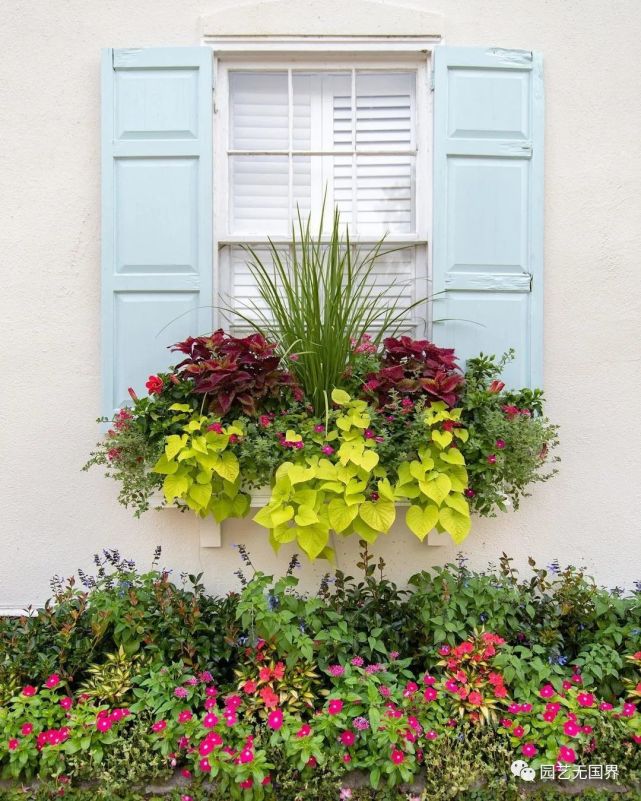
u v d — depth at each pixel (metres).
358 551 2.67
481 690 2.20
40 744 2.08
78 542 2.70
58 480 2.70
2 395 2.69
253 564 2.67
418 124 2.80
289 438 2.34
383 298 2.81
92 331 2.70
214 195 2.72
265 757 2.03
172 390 2.48
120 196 2.65
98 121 2.69
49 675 2.27
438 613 2.36
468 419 2.49
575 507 2.73
